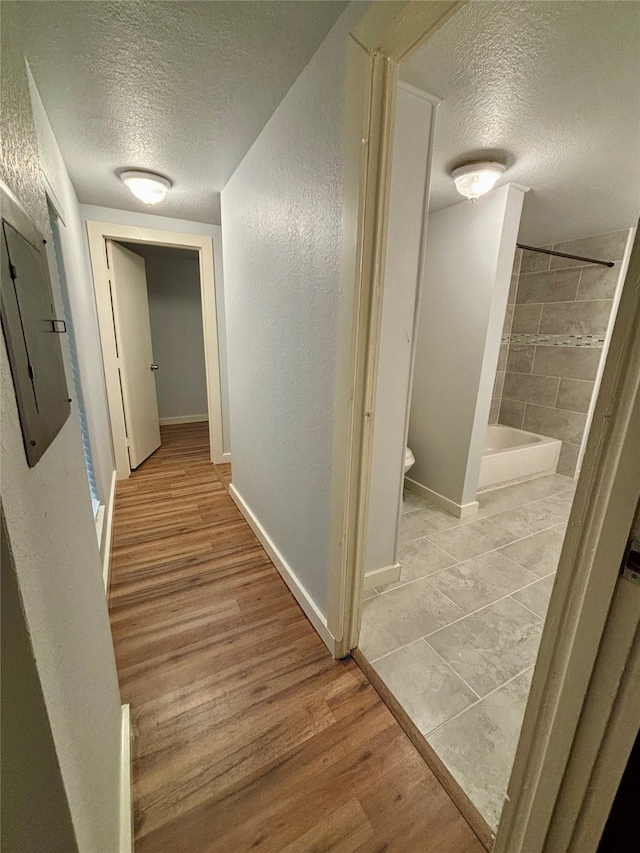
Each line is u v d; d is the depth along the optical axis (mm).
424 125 1366
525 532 2438
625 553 452
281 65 1203
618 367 435
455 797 1003
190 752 1101
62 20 996
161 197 2178
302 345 1448
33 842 464
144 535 2312
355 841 915
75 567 729
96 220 2686
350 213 1037
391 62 916
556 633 564
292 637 1534
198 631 1562
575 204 2344
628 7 926
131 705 1237
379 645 1502
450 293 2514
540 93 1271
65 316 1772
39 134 1261
